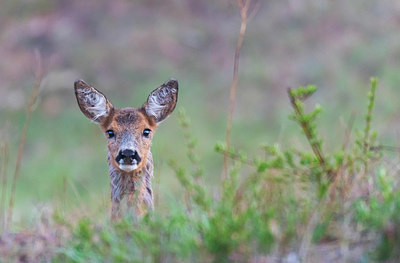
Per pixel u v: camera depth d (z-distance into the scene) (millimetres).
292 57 23250
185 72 23344
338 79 21734
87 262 5781
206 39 24547
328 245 5691
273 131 19953
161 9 25844
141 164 7555
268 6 25047
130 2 26078
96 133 20547
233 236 5547
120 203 7227
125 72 23531
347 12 24547
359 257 5469
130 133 7625
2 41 25266
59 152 19812
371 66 22422
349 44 23312
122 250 5684
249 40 24094
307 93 6738
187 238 5629
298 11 24625
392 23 24156
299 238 5637
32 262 6344
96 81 23344
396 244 5402
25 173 18281
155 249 5496
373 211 5766
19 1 26656
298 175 6434
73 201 8078
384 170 6504
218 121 20750
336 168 6379
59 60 23891
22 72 23328
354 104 20531
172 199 6707
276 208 5938
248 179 6500
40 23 25609
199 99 21938
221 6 25578
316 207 5941
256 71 22594
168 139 18750
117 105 22703
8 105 21719
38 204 8758
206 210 6000
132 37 24688
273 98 21562
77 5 26109
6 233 6992
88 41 24812
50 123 21062
